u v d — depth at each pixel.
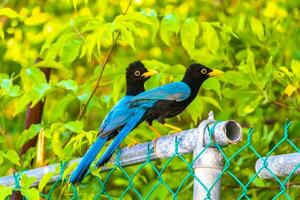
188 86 9.99
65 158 9.15
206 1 17.62
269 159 6.98
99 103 11.38
